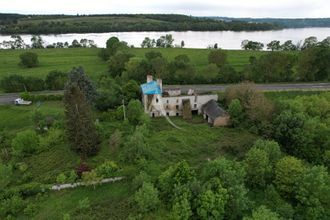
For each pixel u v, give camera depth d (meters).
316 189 53.22
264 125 76.25
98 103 92.50
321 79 119.50
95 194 57.12
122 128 78.69
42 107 100.44
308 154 69.81
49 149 73.50
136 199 51.84
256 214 46.09
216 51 146.88
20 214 54.19
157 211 51.12
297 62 120.62
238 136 75.94
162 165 62.84
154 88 89.50
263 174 57.44
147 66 122.00
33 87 118.56
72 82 84.12
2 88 121.50
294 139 70.94
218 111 83.31
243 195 50.97
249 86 90.31
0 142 79.56
